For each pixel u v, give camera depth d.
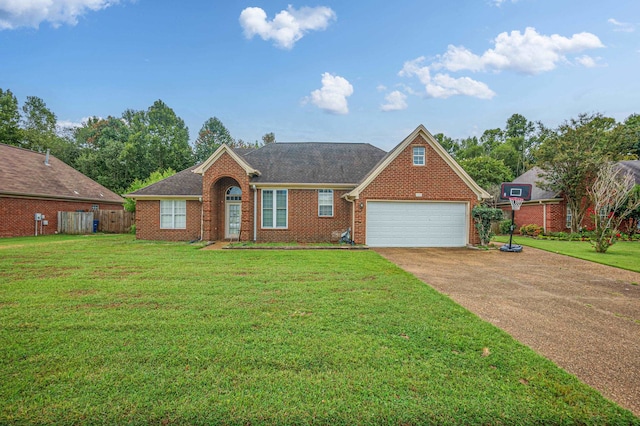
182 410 2.89
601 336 4.73
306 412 2.89
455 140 59.31
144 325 4.83
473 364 3.75
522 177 27.38
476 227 15.19
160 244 15.45
